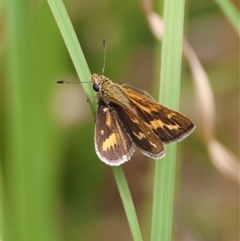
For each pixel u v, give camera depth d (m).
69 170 0.21
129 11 0.21
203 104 0.19
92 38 0.21
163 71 0.16
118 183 0.16
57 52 0.18
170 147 0.16
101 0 0.21
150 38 0.21
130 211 0.16
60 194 0.21
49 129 0.18
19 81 0.17
